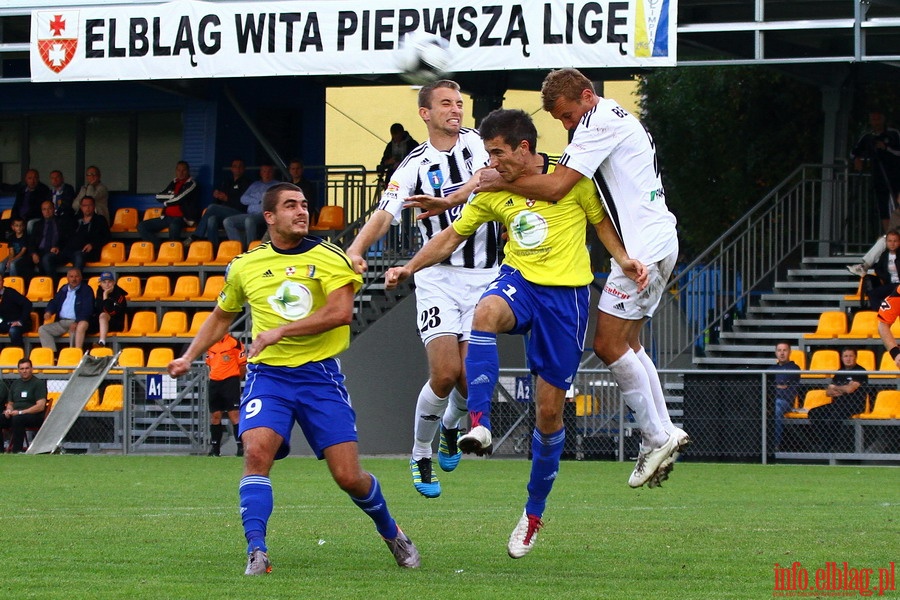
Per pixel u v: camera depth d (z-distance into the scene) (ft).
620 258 50.62
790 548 54.39
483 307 49.21
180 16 139.54
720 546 55.21
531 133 49.29
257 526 46.03
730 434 120.16
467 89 155.12
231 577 45.11
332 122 223.92
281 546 55.26
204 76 138.92
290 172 170.71
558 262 49.42
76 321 160.04
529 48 129.90
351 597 40.27
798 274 153.38
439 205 54.39
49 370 143.54
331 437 46.78
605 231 51.03
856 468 111.45
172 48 139.85
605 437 124.67
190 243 172.14
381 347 150.10
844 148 159.02
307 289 46.88
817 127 198.08
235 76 137.90
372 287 156.56
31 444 138.92
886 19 126.00
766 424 119.44
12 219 180.55
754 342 148.97
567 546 55.21
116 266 171.53
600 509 74.02
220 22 138.21
